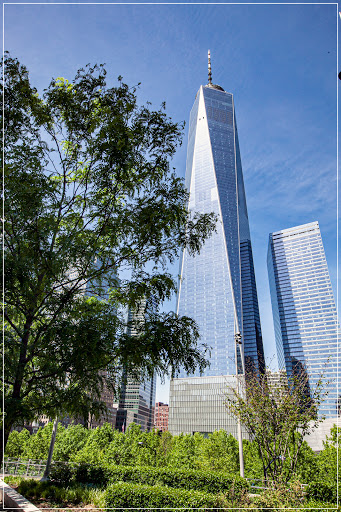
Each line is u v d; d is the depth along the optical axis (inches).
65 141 435.8
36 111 394.6
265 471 506.6
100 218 411.8
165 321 357.4
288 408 516.4
